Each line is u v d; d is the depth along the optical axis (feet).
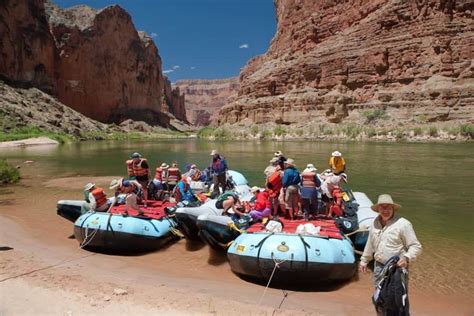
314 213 32.63
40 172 81.61
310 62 274.77
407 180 67.92
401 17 241.35
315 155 112.78
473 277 27.32
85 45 350.43
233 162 97.76
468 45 210.59
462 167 83.66
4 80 256.73
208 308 21.63
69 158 112.88
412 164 88.99
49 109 258.37
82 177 73.82
